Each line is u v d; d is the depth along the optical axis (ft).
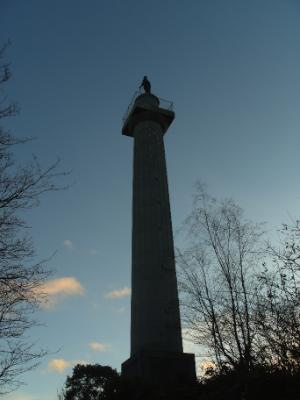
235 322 50.44
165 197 103.35
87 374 120.26
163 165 110.52
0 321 38.93
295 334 42.47
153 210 99.25
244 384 48.85
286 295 43.45
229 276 54.13
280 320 43.47
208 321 52.75
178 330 82.07
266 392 47.34
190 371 77.20
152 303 85.92
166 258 91.97
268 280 44.32
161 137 117.19
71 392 117.50
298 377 45.06
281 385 46.83
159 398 65.46
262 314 45.24
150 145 112.68
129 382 70.74
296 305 42.52
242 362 48.39
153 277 89.25
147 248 93.40
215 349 51.37
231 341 50.83
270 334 45.06
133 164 112.37
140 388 68.59
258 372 47.73
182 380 72.74
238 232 60.29
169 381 73.72
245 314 48.83
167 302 85.92
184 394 63.31
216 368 55.42
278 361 45.91
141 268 91.25
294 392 45.98
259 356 47.16
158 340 81.05
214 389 56.90
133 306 88.43
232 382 51.83
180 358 78.28
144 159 109.60
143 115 119.55
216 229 61.26
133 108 121.08
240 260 56.44
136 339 83.35
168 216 100.27
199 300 53.88
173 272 90.43
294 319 42.63
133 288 90.74
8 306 39.32
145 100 122.31
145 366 75.41
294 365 44.62
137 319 85.56
